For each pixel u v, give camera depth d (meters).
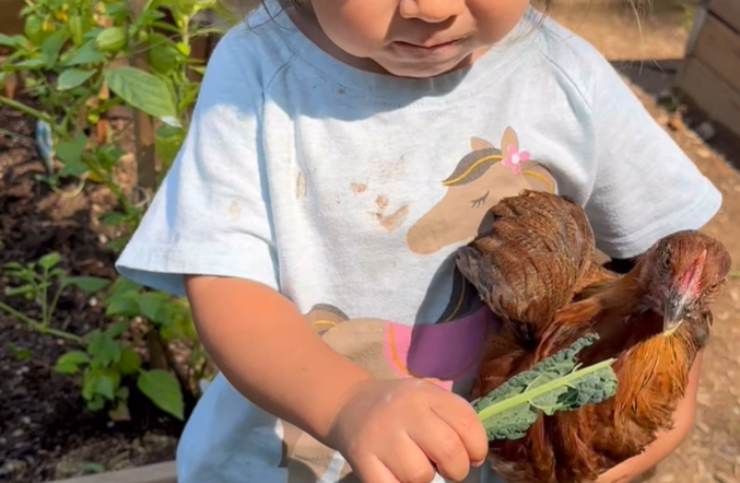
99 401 2.53
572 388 1.18
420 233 1.45
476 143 1.46
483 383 1.39
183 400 2.64
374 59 1.35
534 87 1.50
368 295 1.46
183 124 2.22
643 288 1.27
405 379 1.23
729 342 3.21
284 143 1.42
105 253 3.05
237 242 1.38
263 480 1.57
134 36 2.18
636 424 1.28
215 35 2.52
